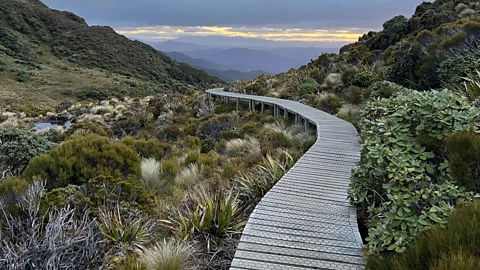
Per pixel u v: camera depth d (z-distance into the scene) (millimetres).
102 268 2893
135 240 3352
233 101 16109
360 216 3426
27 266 2682
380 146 3064
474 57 7566
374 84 10125
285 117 10961
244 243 2707
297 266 2387
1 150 5809
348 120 8852
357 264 2424
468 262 1528
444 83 7492
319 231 2930
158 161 7004
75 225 3164
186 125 12414
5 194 3781
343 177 4430
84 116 18172
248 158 6711
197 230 3430
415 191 2434
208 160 6539
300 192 3857
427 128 2971
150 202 4215
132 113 16828
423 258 1809
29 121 17844
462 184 2426
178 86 25766
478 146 2369
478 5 16312
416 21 17234
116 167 5551
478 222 1753
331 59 20453
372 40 20250
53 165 5031
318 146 6098
